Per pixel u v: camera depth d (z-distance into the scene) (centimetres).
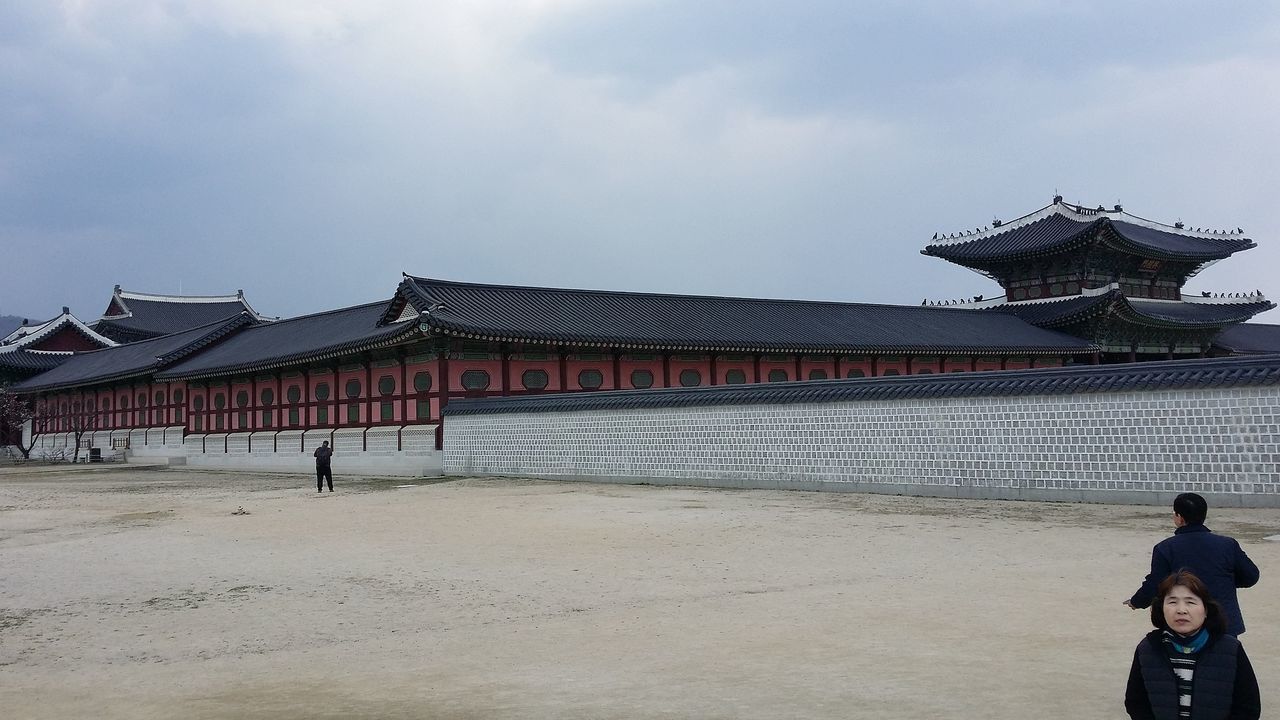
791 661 1055
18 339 9888
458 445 4612
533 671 1055
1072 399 2720
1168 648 603
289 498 3444
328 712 923
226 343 7150
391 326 5206
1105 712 847
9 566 1919
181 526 2562
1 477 5450
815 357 5962
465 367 4828
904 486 3075
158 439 7250
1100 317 7031
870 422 3169
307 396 5809
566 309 5378
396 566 1795
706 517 2467
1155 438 2558
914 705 882
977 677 966
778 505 2755
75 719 930
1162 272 7900
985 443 2897
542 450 4203
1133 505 2542
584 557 1845
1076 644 1086
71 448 8325
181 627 1343
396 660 1130
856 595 1410
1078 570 1563
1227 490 2427
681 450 3691
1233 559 827
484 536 2200
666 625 1259
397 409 5116
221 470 6038
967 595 1380
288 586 1622
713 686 968
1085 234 7125
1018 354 6681
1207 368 2497
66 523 2727
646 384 5319
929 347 6206
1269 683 914
